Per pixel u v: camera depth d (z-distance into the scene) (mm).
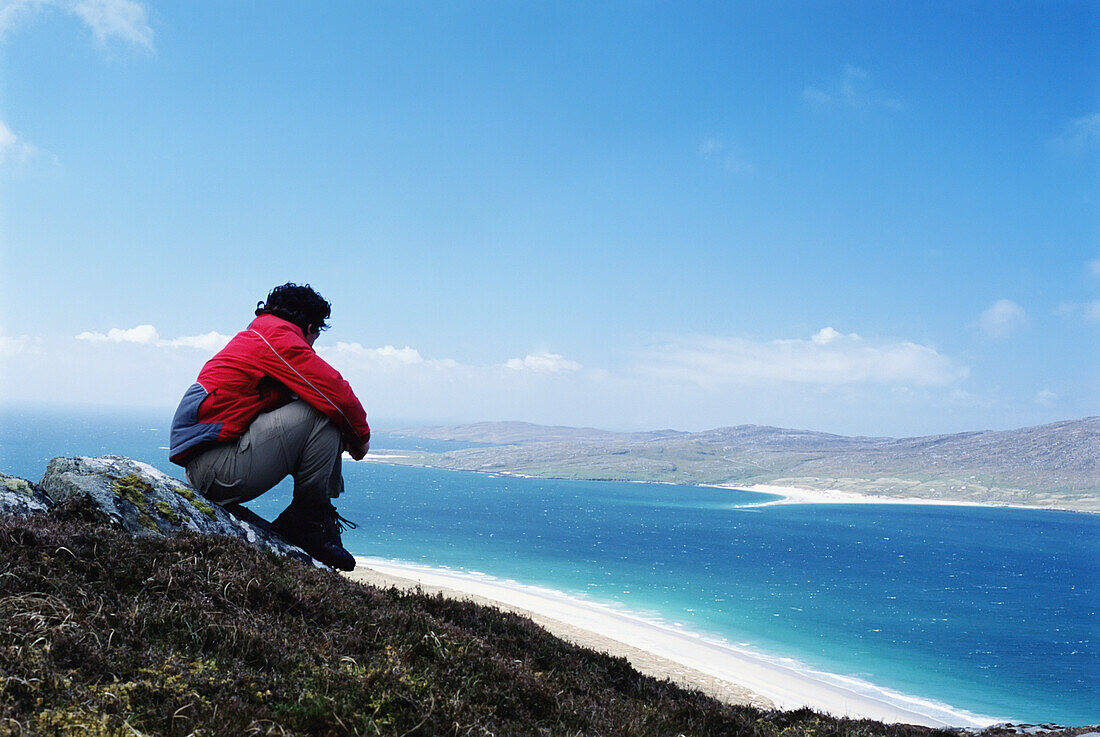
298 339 5848
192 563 4539
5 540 4008
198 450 5832
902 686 89375
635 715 4977
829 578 187875
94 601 3746
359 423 6117
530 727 4043
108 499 5129
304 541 6328
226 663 3523
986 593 180000
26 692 2783
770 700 62750
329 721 3244
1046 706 86625
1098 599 179000
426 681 4020
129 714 2855
